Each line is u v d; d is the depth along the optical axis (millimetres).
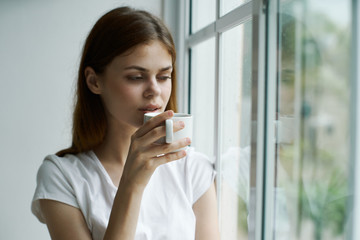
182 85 1839
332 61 632
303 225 736
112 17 929
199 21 1656
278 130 856
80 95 1066
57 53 1923
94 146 1080
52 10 1896
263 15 845
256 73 859
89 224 958
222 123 1260
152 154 784
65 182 981
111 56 896
